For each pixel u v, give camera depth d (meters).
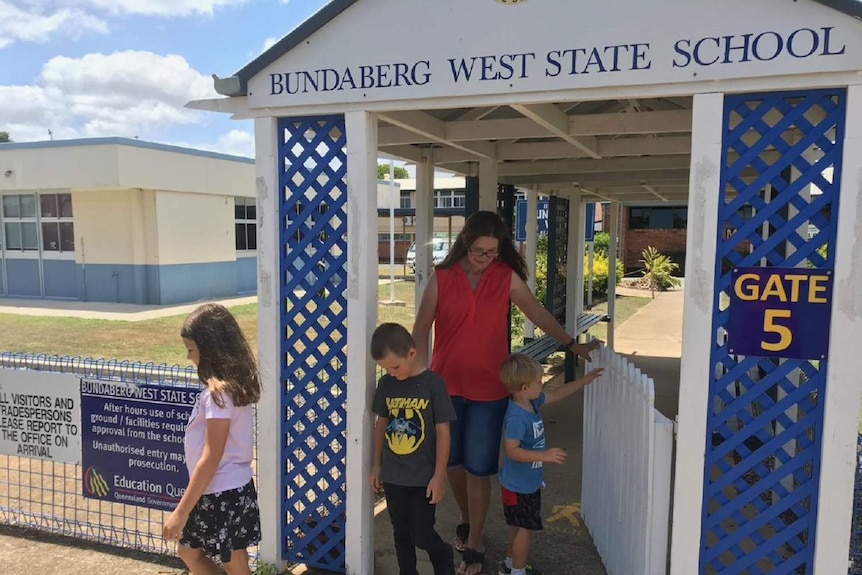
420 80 2.96
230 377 2.67
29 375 3.92
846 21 2.40
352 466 3.28
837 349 2.53
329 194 3.25
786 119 2.58
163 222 14.39
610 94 2.74
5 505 4.43
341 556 3.44
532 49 2.79
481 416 3.31
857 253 2.48
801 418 2.66
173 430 3.61
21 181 14.06
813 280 2.55
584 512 4.08
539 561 3.63
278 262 3.33
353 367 3.22
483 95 2.90
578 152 5.13
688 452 2.74
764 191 3.72
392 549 3.78
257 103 3.24
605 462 3.56
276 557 3.48
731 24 2.53
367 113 3.11
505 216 7.00
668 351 9.85
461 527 3.74
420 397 3.00
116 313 13.11
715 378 2.73
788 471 2.71
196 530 2.75
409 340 2.96
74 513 4.23
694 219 2.66
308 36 3.11
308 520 3.65
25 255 15.58
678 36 2.60
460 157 5.67
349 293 3.19
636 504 2.97
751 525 2.77
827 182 2.55
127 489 3.76
